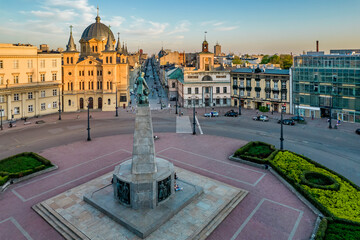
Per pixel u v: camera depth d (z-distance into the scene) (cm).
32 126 6756
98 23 10969
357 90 6700
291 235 2377
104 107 9231
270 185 3350
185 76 9512
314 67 7444
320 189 3036
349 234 2233
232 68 11006
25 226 2541
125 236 2333
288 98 8231
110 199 2856
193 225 2475
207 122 7175
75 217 2611
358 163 4028
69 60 8981
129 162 3041
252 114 8250
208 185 3284
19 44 8075
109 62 9106
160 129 6397
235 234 2405
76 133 6059
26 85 7619
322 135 5656
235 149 4791
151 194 2645
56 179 3584
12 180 3472
